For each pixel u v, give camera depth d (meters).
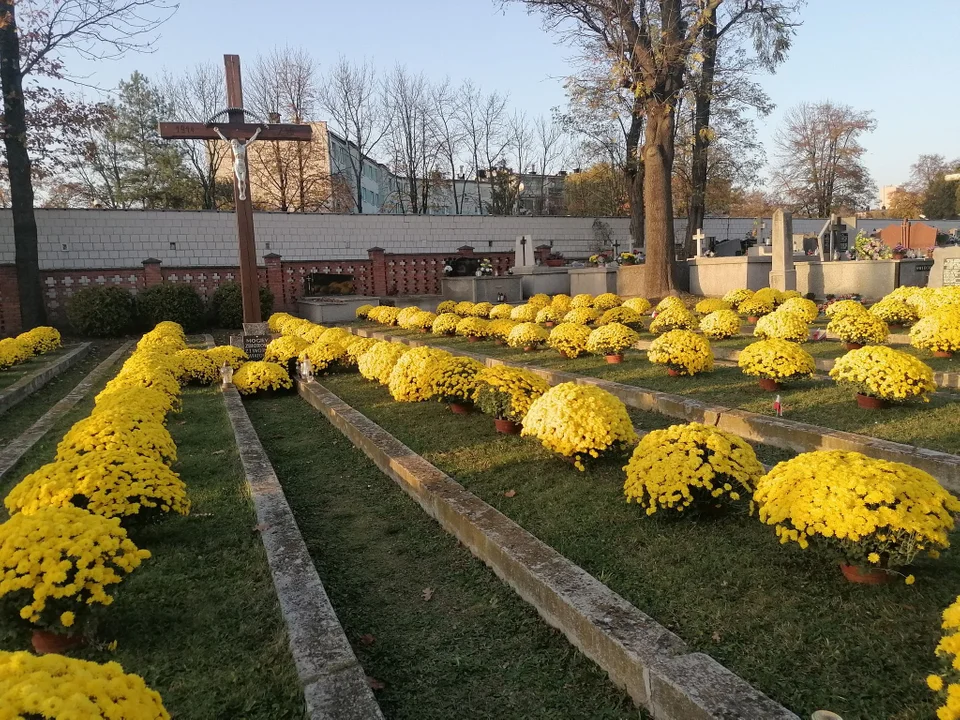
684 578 3.06
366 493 4.80
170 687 2.44
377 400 7.63
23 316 16.67
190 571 3.37
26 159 16.62
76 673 1.64
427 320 14.98
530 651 2.74
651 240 17.38
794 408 5.95
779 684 2.28
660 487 3.53
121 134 33.16
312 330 12.70
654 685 2.25
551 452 5.07
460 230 24.94
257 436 6.14
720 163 30.67
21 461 5.74
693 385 7.36
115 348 15.31
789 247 16.52
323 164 35.88
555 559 3.18
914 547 2.66
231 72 11.62
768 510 3.01
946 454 4.33
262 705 2.31
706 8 15.95
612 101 17.67
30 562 2.54
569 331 9.88
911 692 2.19
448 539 3.92
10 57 16.16
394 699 2.49
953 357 7.85
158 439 4.54
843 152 45.75
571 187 41.41
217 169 35.03
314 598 2.99
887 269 15.09
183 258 20.47
